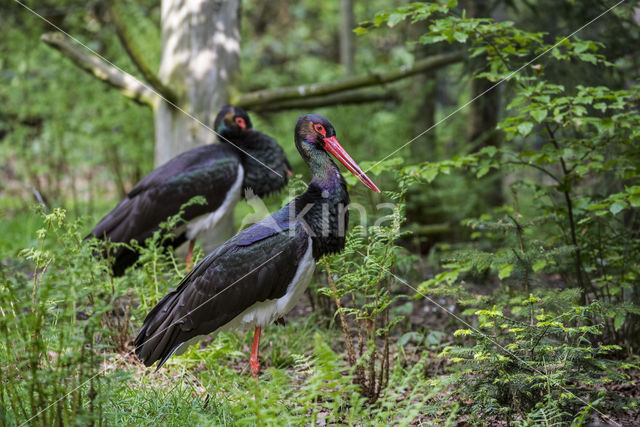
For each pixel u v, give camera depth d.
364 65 20.58
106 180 17.50
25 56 15.80
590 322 7.30
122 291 5.07
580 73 9.34
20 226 13.12
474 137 13.36
